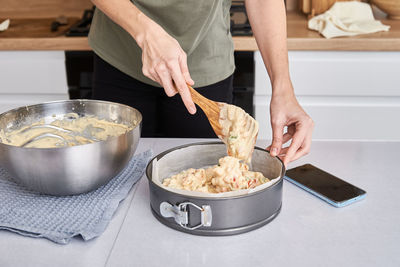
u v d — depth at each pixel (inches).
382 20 76.9
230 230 25.7
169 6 42.6
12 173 28.2
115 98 49.3
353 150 37.3
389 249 24.3
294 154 33.4
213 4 43.0
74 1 88.1
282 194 29.3
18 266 23.3
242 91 69.5
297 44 65.5
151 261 23.7
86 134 35.8
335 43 64.9
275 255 24.0
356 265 23.0
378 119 70.5
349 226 26.5
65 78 70.7
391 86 68.0
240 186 28.2
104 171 28.8
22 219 27.0
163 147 38.7
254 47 65.7
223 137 30.9
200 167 33.6
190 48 44.3
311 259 23.6
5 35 69.9
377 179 32.2
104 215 27.5
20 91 71.9
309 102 70.7
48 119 35.1
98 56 48.7
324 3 77.7
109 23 46.3
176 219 26.0
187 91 29.4
